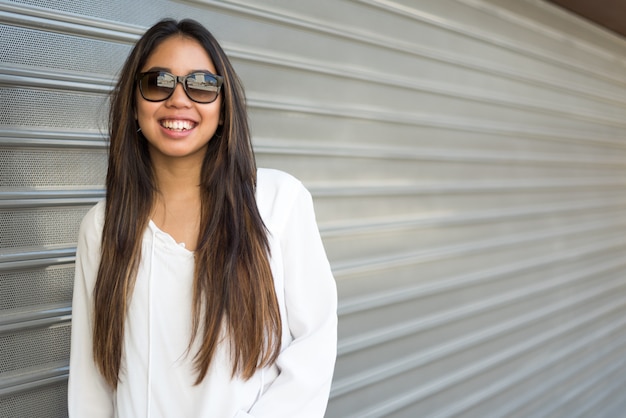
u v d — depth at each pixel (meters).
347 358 2.88
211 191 1.24
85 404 1.30
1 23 1.74
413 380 3.25
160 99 1.18
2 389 1.79
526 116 4.19
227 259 1.20
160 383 1.21
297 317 1.27
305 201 1.31
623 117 5.57
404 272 3.20
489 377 3.84
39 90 1.83
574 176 4.84
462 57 3.55
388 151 3.08
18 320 1.81
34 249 1.84
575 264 4.82
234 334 1.20
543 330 4.41
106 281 1.23
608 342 5.25
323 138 2.75
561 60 4.56
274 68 2.52
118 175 1.26
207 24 2.26
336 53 2.78
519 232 4.17
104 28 1.96
